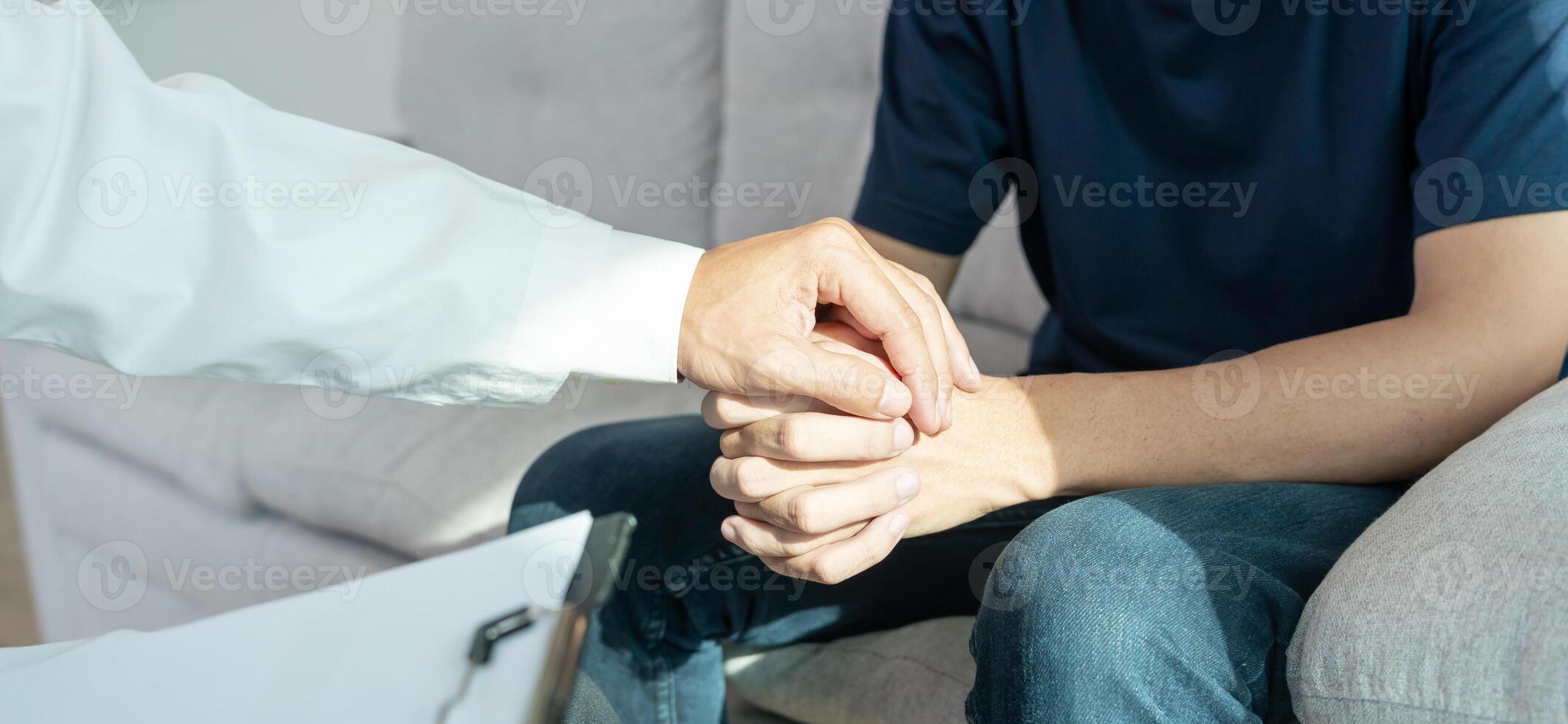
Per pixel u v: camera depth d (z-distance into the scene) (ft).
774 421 2.24
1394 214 2.62
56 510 5.87
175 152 1.90
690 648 2.92
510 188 2.24
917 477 2.28
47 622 6.02
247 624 1.42
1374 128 2.54
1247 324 2.92
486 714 1.20
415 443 4.42
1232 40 2.72
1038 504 2.79
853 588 2.92
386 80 7.68
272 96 7.73
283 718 1.23
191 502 5.18
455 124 6.39
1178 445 2.34
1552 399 1.99
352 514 4.38
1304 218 2.71
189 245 1.91
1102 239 3.09
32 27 1.75
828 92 5.14
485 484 4.13
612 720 2.09
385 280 1.99
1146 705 1.82
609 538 1.45
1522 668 1.41
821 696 3.05
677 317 2.21
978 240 4.79
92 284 1.83
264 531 4.90
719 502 2.76
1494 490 1.70
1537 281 2.21
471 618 1.35
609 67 5.77
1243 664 1.89
